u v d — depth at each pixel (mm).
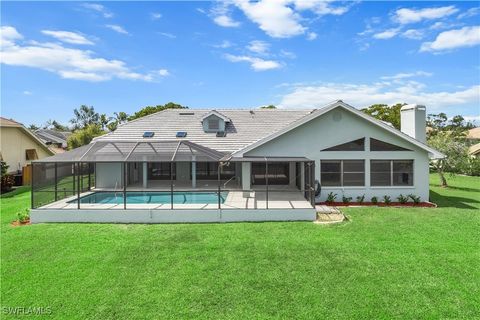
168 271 11586
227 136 28594
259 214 18453
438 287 10242
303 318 8609
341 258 12633
